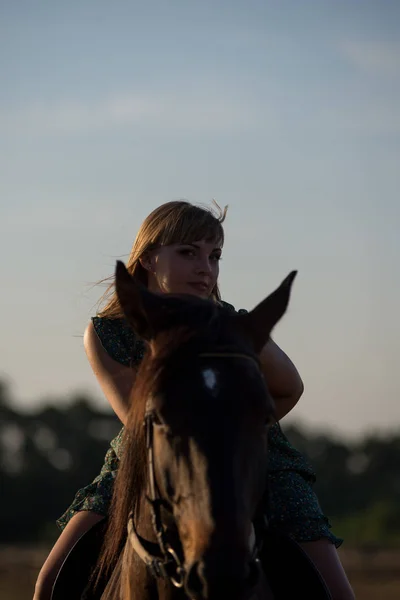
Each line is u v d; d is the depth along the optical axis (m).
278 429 7.19
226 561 4.71
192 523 4.88
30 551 45.75
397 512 62.84
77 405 87.00
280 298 5.62
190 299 5.60
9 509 74.62
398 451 86.62
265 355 6.64
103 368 6.93
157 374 5.14
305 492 7.11
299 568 6.48
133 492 5.73
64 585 6.59
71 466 82.06
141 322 5.50
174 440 4.98
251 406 5.04
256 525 5.26
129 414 5.50
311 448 92.06
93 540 6.74
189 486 4.90
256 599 5.80
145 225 7.37
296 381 6.89
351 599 6.96
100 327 7.05
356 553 39.38
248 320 5.58
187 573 4.82
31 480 77.19
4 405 83.62
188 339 5.22
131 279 5.51
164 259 7.18
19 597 30.00
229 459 4.87
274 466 7.10
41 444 83.44
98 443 84.06
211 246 7.20
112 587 6.21
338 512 75.12
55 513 75.88
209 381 5.04
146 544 5.62
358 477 84.44
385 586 31.39
